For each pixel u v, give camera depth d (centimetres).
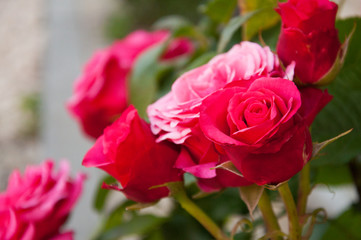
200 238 61
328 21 41
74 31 293
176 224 62
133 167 41
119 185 43
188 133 40
